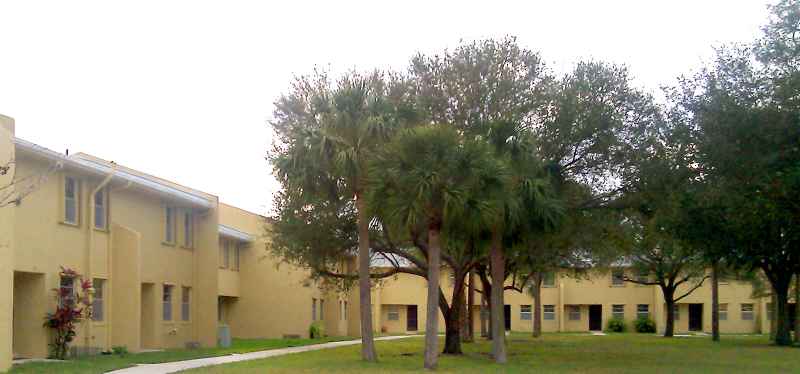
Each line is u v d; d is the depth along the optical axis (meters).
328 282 31.05
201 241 34.12
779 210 19.69
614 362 26.16
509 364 24.16
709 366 24.89
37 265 22.56
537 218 23.44
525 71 26.53
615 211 26.31
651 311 59.53
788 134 18.53
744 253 26.91
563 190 25.39
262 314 40.91
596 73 25.34
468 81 26.11
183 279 32.66
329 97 23.06
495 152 22.58
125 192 27.97
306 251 28.16
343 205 26.61
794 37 19.28
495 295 24.70
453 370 21.55
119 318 26.61
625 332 57.91
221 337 33.84
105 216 26.67
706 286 59.28
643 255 47.31
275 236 29.20
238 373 19.50
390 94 25.97
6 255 18.81
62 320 22.72
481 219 20.69
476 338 44.09
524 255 28.73
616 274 51.44
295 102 26.67
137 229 28.78
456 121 26.14
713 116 20.11
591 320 61.31
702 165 21.84
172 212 32.00
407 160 20.64
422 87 26.41
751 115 19.06
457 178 20.80
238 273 40.88
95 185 25.91
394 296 59.69
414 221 20.33
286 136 26.42
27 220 22.20
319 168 22.58
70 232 24.48
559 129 25.23
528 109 25.91
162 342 30.36
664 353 31.19
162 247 30.67
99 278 26.11
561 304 60.28
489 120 25.03
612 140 24.98
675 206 23.52
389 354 27.25
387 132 22.03
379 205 20.92
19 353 22.56
